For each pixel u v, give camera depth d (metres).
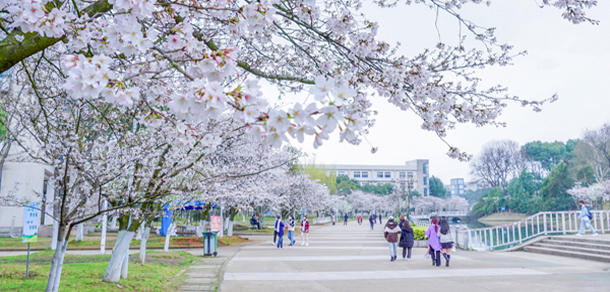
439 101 3.90
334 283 9.05
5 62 3.28
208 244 14.97
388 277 9.94
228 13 3.47
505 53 4.40
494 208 75.62
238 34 3.75
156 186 6.28
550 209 60.59
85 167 5.69
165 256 14.12
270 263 12.74
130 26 2.76
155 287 8.10
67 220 5.21
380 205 101.50
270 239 26.14
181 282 9.01
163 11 3.61
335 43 4.29
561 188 60.50
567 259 13.87
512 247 17.69
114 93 2.27
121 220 8.65
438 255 12.05
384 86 3.79
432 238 12.18
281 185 26.55
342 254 15.81
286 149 26.58
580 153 64.31
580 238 15.75
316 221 60.22
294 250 17.64
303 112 2.00
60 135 5.43
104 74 2.14
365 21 4.22
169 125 3.44
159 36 3.77
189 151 6.48
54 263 5.09
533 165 93.06
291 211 39.00
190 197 8.66
